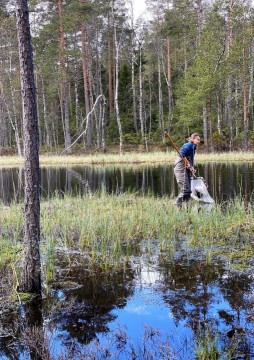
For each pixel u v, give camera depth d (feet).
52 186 44.09
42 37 97.76
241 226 20.10
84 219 21.08
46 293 12.50
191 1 109.29
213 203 25.07
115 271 14.40
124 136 124.88
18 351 9.31
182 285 12.83
